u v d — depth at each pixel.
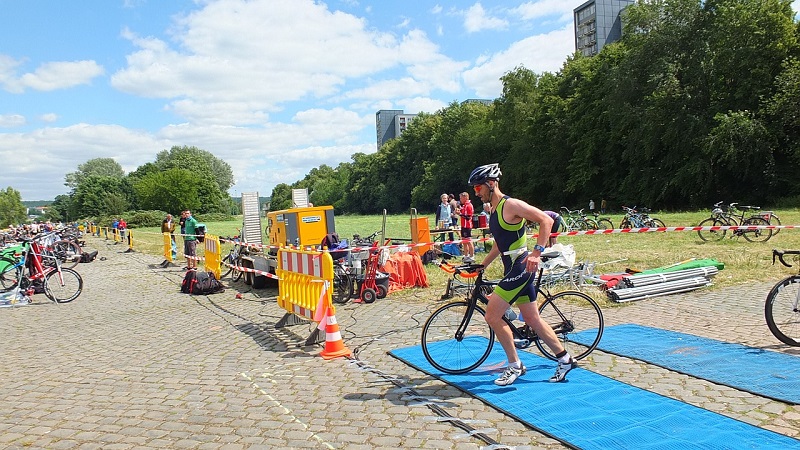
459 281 9.65
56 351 7.14
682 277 8.67
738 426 3.74
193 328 8.15
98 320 9.26
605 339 6.00
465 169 69.38
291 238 11.45
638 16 40.88
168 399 4.98
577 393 4.49
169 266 17.95
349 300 9.44
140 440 4.07
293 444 3.87
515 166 57.25
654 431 3.71
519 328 5.14
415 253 10.54
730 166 34.44
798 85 31.92
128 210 101.06
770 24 34.97
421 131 87.50
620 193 45.56
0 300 11.39
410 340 6.67
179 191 92.00
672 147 38.97
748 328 6.22
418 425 4.09
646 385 4.62
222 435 4.10
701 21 38.53
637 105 41.72
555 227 8.77
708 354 5.32
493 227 4.58
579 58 54.69
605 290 8.46
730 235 15.59
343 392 4.92
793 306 5.54
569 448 3.58
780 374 4.66
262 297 10.72
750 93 35.75
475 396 4.57
